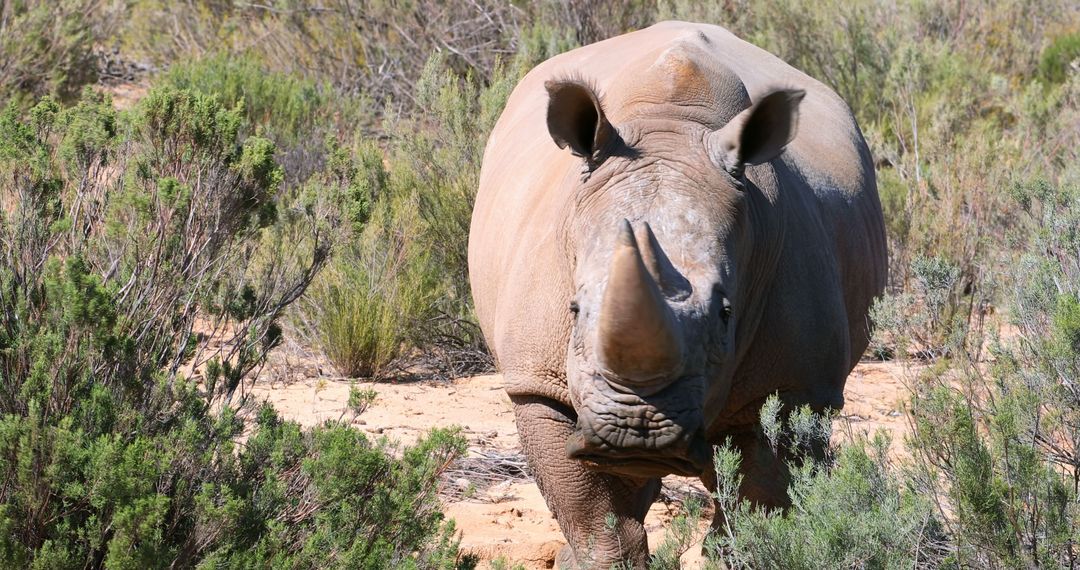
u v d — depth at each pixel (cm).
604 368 1329
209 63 5153
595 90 1551
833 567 1380
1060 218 2108
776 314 1653
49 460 1423
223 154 1869
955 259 3478
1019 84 5862
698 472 1400
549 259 1650
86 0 5228
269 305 2091
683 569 1939
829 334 1714
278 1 5931
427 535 1611
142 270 1777
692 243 1397
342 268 3247
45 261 1730
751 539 1442
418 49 5681
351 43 5872
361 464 1534
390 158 4197
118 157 1933
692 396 1331
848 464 1475
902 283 3597
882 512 1412
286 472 1602
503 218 1983
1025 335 1894
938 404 1570
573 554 1866
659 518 2238
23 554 1370
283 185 3875
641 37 2172
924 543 1553
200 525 1434
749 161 1498
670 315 1295
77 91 5159
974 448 1506
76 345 1552
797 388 1686
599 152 1500
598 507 1675
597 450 1343
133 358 1633
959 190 3741
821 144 2081
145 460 1419
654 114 1557
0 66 4856
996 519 1464
